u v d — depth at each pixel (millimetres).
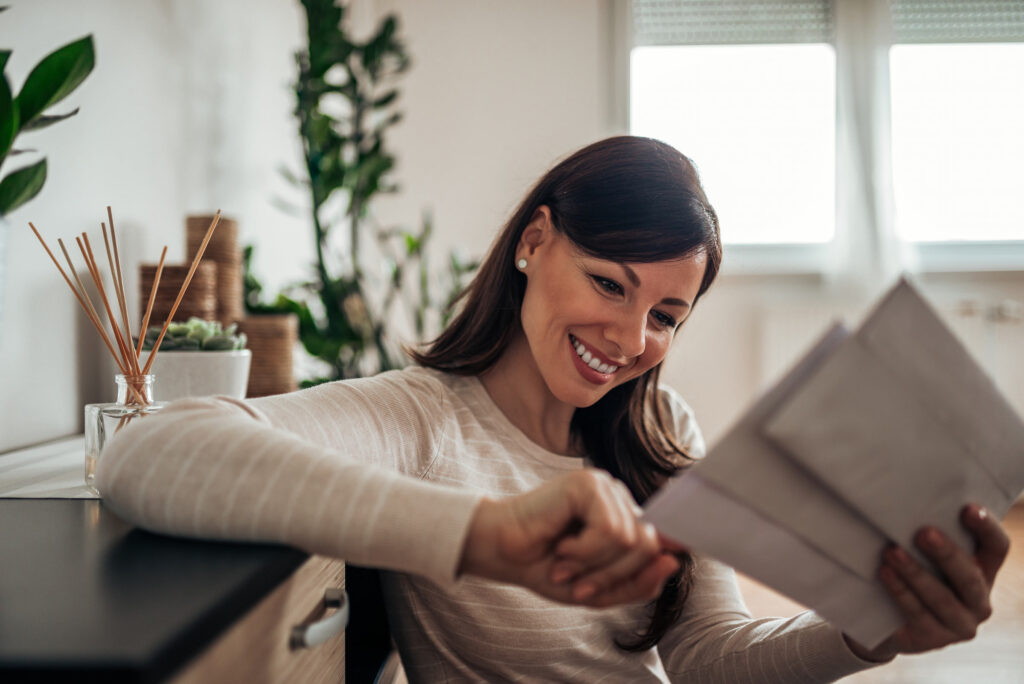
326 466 517
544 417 925
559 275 811
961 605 526
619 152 812
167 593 441
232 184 2320
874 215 4039
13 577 474
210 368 1170
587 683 869
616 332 790
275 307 2240
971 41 4129
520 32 4102
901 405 501
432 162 4125
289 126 2938
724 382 4105
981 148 4145
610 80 4203
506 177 4102
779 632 798
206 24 2100
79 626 394
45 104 980
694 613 915
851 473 489
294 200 3016
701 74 4242
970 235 4152
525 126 4102
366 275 4004
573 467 934
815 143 4211
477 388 912
